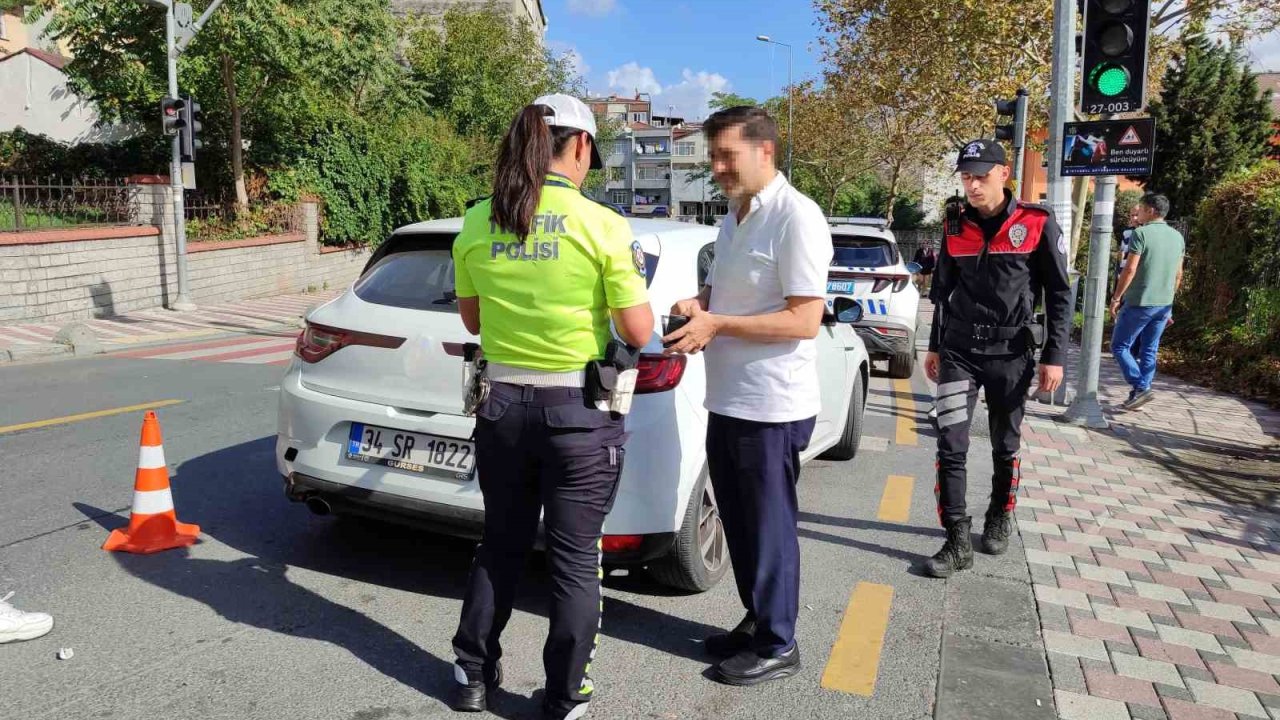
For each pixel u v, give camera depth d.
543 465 2.68
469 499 3.39
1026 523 4.92
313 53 16.48
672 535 3.37
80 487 5.07
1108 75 6.76
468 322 2.88
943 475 4.20
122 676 3.00
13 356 10.03
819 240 2.87
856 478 5.77
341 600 3.68
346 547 4.27
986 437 6.91
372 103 22.95
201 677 3.01
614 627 3.50
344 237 21.86
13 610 3.26
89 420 6.72
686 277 3.84
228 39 16.09
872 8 21.08
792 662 3.14
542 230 2.57
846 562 4.29
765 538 3.05
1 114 24.70
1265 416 8.30
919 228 47.66
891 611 3.73
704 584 3.79
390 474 3.54
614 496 2.77
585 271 2.58
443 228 3.88
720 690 3.05
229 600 3.63
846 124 38.19
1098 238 7.34
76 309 13.30
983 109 19.59
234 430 6.47
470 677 2.84
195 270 16.14
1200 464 6.40
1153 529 4.87
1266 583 4.12
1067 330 4.15
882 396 8.81
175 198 14.80
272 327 13.80
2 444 5.98
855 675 3.17
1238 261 11.18
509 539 2.81
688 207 100.19
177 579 3.83
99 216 14.25
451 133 28.58
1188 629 3.61
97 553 4.09
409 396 3.52
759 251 2.93
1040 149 20.05
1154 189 30.84
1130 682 3.16
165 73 16.84
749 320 2.84
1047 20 17.05
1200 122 30.11
